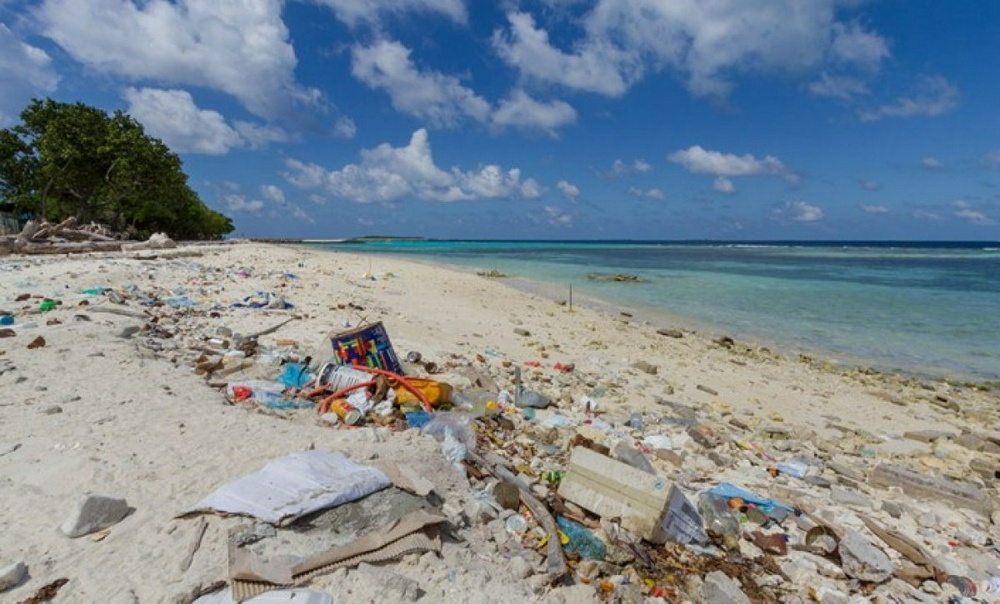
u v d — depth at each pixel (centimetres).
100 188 4456
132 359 765
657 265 5028
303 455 459
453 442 570
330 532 379
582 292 2789
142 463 468
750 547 499
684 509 490
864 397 1194
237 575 327
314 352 884
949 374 1454
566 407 874
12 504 402
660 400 982
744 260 6138
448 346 1167
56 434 515
